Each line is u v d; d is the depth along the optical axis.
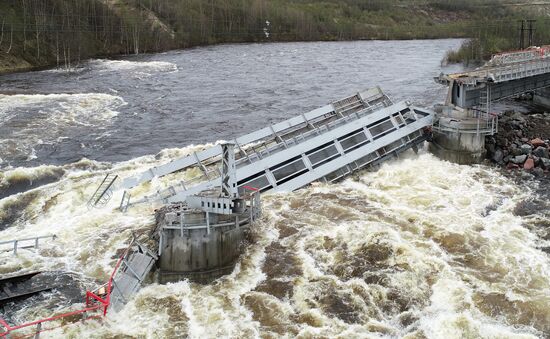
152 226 36.09
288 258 31.89
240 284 29.70
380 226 35.19
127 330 26.17
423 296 28.25
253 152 45.84
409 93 86.44
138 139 61.19
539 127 57.53
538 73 58.81
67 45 142.50
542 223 36.88
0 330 26.48
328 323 26.33
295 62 133.75
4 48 125.56
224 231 30.25
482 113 53.28
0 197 44.12
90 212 39.78
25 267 32.34
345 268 30.64
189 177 44.47
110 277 30.42
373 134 49.03
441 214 37.88
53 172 48.19
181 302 28.17
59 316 26.33
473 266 30.98
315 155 45.28
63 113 71.62
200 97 86.75
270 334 25.62
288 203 39.84
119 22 167.50
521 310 26.94
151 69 120.56
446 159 49.69
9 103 76.38
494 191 42.50
